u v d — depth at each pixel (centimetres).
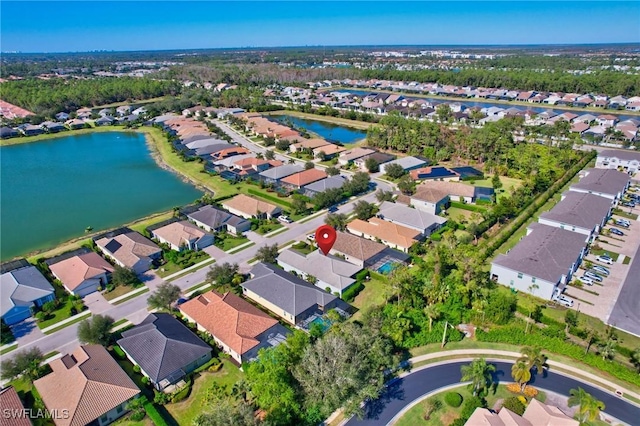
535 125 17438
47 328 6444
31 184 13200
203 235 8856
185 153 15712
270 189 12106
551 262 7238
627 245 8650
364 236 9131
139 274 7931
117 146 17600
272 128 18412
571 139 15012
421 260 7925
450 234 9044
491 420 4459
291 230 9594
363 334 5400
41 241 9406
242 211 10269
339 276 7250
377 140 16138
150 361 5362
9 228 10062
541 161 12781
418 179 12425
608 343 5484
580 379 5362
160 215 10531
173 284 7562
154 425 4781
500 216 9569
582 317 6462
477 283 6850
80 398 4716
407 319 6084
